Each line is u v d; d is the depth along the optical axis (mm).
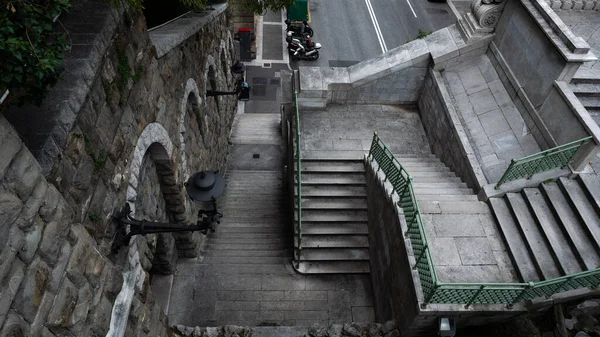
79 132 3414
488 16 8609
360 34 21562
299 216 7812
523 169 6551
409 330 6043
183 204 7316
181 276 8352
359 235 8734
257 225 10383
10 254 2248
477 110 8508
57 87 3236
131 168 4711
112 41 4055
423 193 7312
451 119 8477
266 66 19578
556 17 7148
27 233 2414
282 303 7984
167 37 5977
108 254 4109
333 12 22797
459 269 5930
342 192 8844
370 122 10102
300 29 20031
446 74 9359
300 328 6879
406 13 23188
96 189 3814
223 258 8859
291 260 8781
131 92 4633
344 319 7809
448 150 8719
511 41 8320
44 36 2578
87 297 3146
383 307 7273
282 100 10078
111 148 4105
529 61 7746
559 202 6312
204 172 4758
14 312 2285
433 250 6148
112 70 4066
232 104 15500
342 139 9570
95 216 3781
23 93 3117
